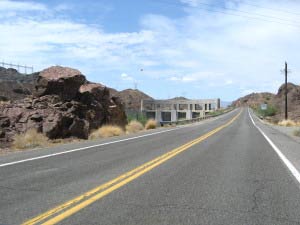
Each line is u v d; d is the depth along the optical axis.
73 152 18.20
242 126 53.16
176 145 22.17
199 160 15.88
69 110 27.84
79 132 26.28
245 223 7.38
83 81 30.36
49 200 8.91
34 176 11.87
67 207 8.30
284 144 24.50
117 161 15.31
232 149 20.45
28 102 27.03
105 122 32.34
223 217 7.73
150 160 15.68
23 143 20.88
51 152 18.09
